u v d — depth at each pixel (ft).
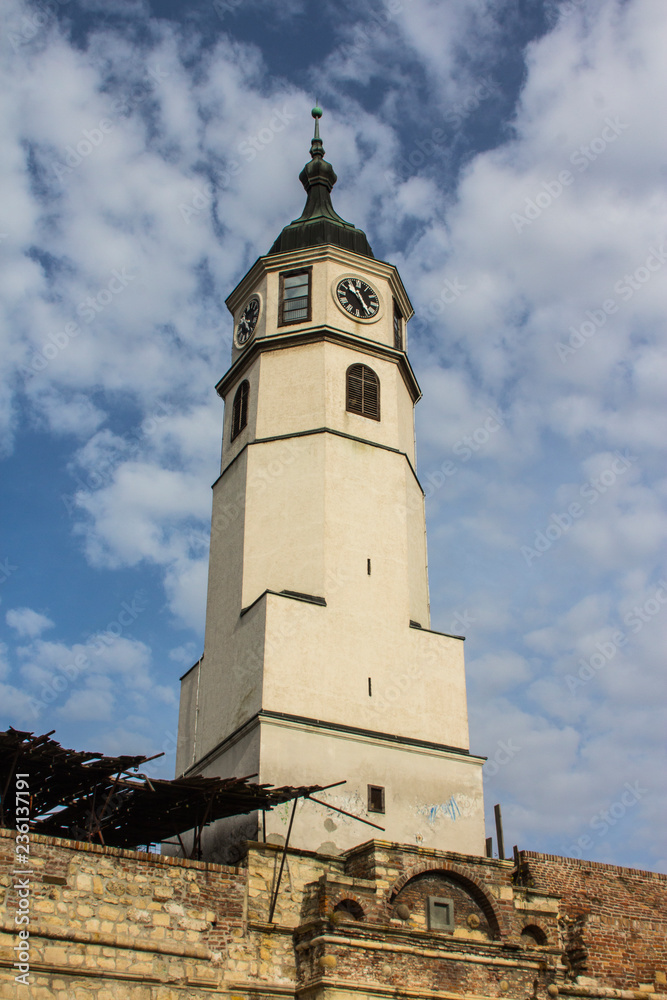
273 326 157.99
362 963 99.50
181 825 116.88
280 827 117.50
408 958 102.01
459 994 102.32
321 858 111.75
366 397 154.61
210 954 98.37
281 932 103.40
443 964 103.40
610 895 123.44
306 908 106.11
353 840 121.90
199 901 100.37
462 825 131.13
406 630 141.08
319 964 98.27
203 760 135.44
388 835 124.77
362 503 146.20
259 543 143.13
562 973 110.83
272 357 155.84
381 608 140.56
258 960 100.83
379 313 161.68
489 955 106.63
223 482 156.04
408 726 134.21
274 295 160.66
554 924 115.14
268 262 162.91
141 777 101.65
